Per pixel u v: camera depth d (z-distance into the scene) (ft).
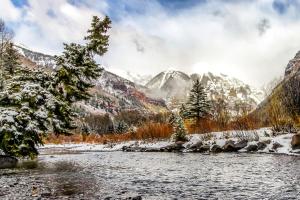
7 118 76.33
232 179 54.29
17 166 80.18
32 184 50.14
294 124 124.77
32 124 79.00
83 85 96.43
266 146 115.96
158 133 187.11
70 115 90.17
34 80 89.30
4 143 77.36
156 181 53.36
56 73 91.30
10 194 41.55
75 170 70.64
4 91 81.25
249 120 143.84
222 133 149.18
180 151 142.10
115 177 58.59
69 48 93.81
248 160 86.38
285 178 53.67
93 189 45.73
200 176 58.75
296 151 100.42
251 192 42.88
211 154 114.62
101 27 97.45
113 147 185.37
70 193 42.63
